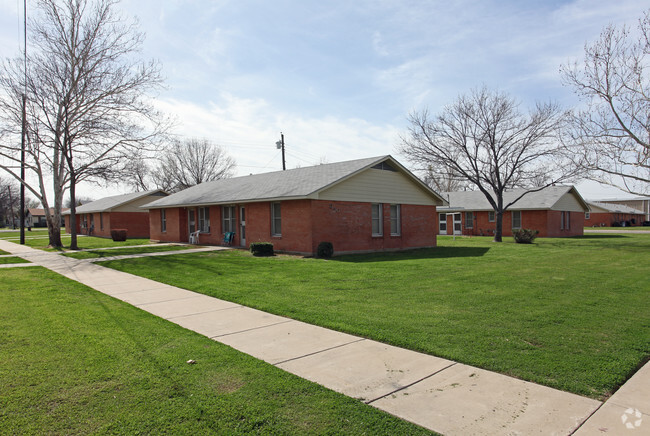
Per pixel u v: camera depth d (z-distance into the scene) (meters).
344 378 4.59
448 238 32.34
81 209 42.97
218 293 9.53
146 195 37.94
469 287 9.96
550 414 3.73
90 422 3.62
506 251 19.70
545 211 32.19
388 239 20.50
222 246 22.44
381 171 20.22
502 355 5.21
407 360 5.15
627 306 7.88
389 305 8.10
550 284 10.33
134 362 5.07
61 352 5.44
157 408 3.87
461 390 4.25
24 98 22.28
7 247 26.44
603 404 3.93
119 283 11.34
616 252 18.84
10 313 7.72
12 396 4.12
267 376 4.62
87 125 23.12
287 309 7.84
